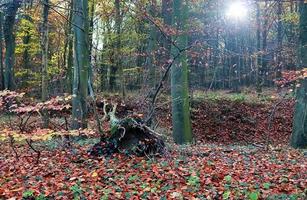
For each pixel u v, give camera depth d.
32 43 27.98
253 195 6.46
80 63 13.70
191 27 17.38
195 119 22.06
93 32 25.22
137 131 10.54
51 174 8.55
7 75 24.97
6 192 7.08
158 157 10.16
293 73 12.22
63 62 30.72
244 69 35.22
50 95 26.83
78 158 10.04
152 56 20.30
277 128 21.41
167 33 15.48
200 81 32.75
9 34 24.89
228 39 35.62
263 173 8.48
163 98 20.66
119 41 24.19
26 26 26.64
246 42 35.44
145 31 26.34
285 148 13.34
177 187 7.47
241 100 24.45
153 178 8.13
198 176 8.15
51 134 8.38
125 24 24.61
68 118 18.80
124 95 21.38
